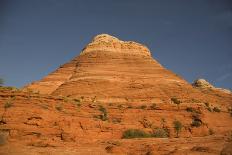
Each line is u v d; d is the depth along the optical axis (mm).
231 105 77812
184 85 75688
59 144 35406
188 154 28969
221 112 66000
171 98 69000
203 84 103938
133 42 87875
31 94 41094
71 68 82000
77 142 38125
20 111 37594
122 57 82312
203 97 73562
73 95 67812
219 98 83062
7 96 39625
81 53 86688
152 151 31281
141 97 68250
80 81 72312
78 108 46500
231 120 65250
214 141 34875
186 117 57594
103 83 71312
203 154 28844
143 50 86312
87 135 40531
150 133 49250
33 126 37125
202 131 55906
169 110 57594
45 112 39156
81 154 31359
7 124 36094
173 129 54000
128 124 48969
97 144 37562
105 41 86938
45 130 37562
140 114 54344
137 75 76312
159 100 68062
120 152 33188
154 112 55938
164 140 38562
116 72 76438
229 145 29922
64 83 74438
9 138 34688
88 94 67938
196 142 35062
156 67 80438
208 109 63656
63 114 42594
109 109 52312
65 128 38719
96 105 50406
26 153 29406
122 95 68312
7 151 29172
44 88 75562
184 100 68688
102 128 43344
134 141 38312
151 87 71562
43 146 34188
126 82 73062
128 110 53906
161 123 54438
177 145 33500
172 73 80312
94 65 79000
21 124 36500
